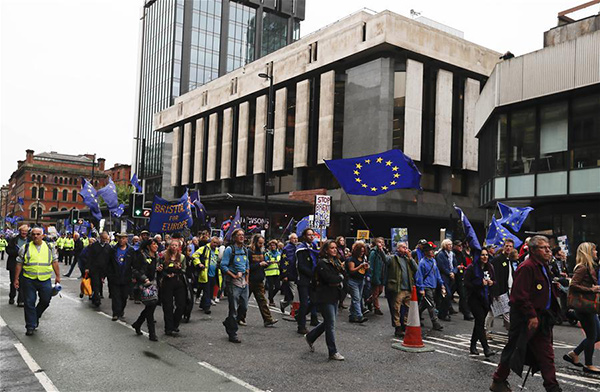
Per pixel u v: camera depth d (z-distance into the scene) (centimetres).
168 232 1614
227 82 5097
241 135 4875
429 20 4034
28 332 852
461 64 3866
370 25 3538
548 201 2297
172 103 7369
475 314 780
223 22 7869
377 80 3594
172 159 6188
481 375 661
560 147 2128
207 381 598
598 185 1966
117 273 1048
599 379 662
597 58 1947
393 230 2034
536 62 2186
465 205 3969
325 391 571
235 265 863
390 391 577
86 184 1997
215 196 3731
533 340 540
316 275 741
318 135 4028
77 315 1082
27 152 10044
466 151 3959
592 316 690
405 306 952
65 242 2805
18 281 859
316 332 769
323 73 4019
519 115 2323
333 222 3950
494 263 928
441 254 1158
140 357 712
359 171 1231
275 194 4500
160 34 7994
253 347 805
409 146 3575
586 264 691
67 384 574
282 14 8469
